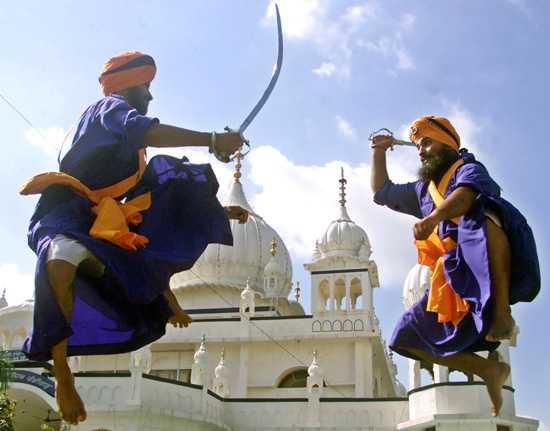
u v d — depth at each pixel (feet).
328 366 120.06
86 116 16.35
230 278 144.66
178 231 17.06
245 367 121.29
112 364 120.37
